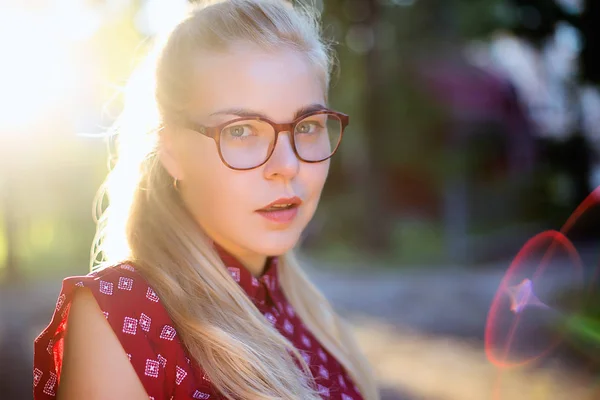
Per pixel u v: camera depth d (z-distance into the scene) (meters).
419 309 7.73
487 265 11.31
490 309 7.52
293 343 1.48
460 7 13.45
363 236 13.66
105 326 1.14
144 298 1.21
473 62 15.87
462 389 4.83
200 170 1.29
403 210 15.57
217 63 1.27
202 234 1.36
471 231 14.09
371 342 6.32
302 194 1.31
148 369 1.15
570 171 14.95
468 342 6.21
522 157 15.90
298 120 1.28
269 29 1.29
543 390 4.75
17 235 10.87
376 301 8.36
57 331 1.19
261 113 1.26
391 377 5.12
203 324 1.24
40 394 1.21
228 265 1.39
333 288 9.36
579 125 14.80
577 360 5.38
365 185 13.93
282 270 1.69
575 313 6.43
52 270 11.62
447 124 15.12
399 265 11.86
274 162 1.27
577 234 13.21
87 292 1.17
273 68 1.27
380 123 14.08
